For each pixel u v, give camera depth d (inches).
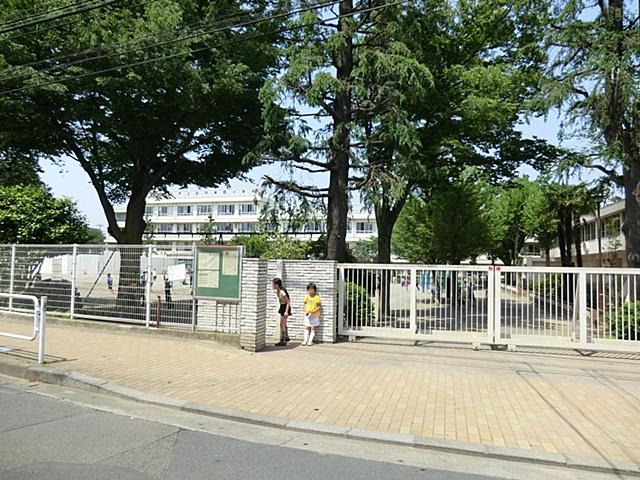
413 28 606.5
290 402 291.6
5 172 892.6
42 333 360.8
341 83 532.1
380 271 509.4
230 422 262.7
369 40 593.9
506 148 786.2
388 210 808.9
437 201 1053.2
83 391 317.1
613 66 520.4
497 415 275.4
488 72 674.2
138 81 577.6
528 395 316.5
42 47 585.9
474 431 249.8
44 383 334.6
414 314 494.6
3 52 561.3
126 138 713.0
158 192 969.5
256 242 900.6
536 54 681.6
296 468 200.8
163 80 595.8
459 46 761.0
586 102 553.0
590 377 368.5
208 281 486.3
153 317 516.7
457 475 201.8
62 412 267.4
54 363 365.4
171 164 772.6
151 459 203.6
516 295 474.6
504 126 709.9
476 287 483.5
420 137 692.7
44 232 688.4
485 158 792.9
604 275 464.8
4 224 673.6
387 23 575.8
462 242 1059.3
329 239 589.6
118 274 536.4
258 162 588.1
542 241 1647.4
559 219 1360.7
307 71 537.0
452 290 489.1
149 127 669.3
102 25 577.6
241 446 225.0
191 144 752.3
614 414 280.5
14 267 605.3
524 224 1587.1
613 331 464.4
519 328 471.5
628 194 602.5
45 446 213.9
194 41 594.9
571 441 238.5
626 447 232.2
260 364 391.9
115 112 634.8
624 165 570.6
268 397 300.7
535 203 1477.6
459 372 378.0
